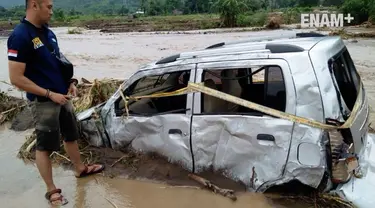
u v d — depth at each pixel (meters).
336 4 68.69
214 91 4.46
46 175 4.75
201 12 82.75
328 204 4.04
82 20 71.06
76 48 23.00
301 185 4.14
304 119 3.93
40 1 4.30
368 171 4.20
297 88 3.96
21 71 4.30
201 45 21.00
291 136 4.01
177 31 36.75
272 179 4.20
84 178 5.31
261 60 4.21
